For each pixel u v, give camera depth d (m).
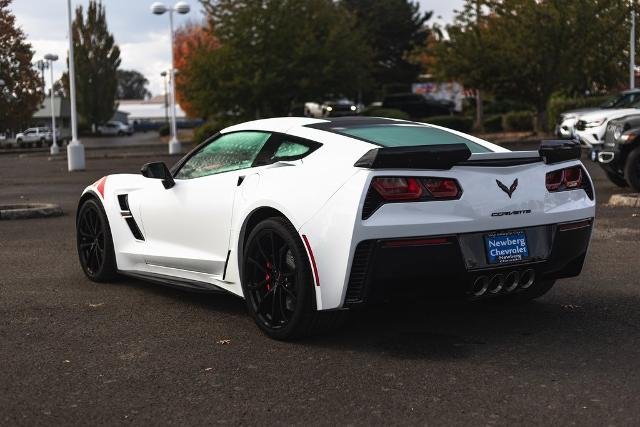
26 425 3.42
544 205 4.61
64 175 22.06
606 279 6.31
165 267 5.83
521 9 32.12
